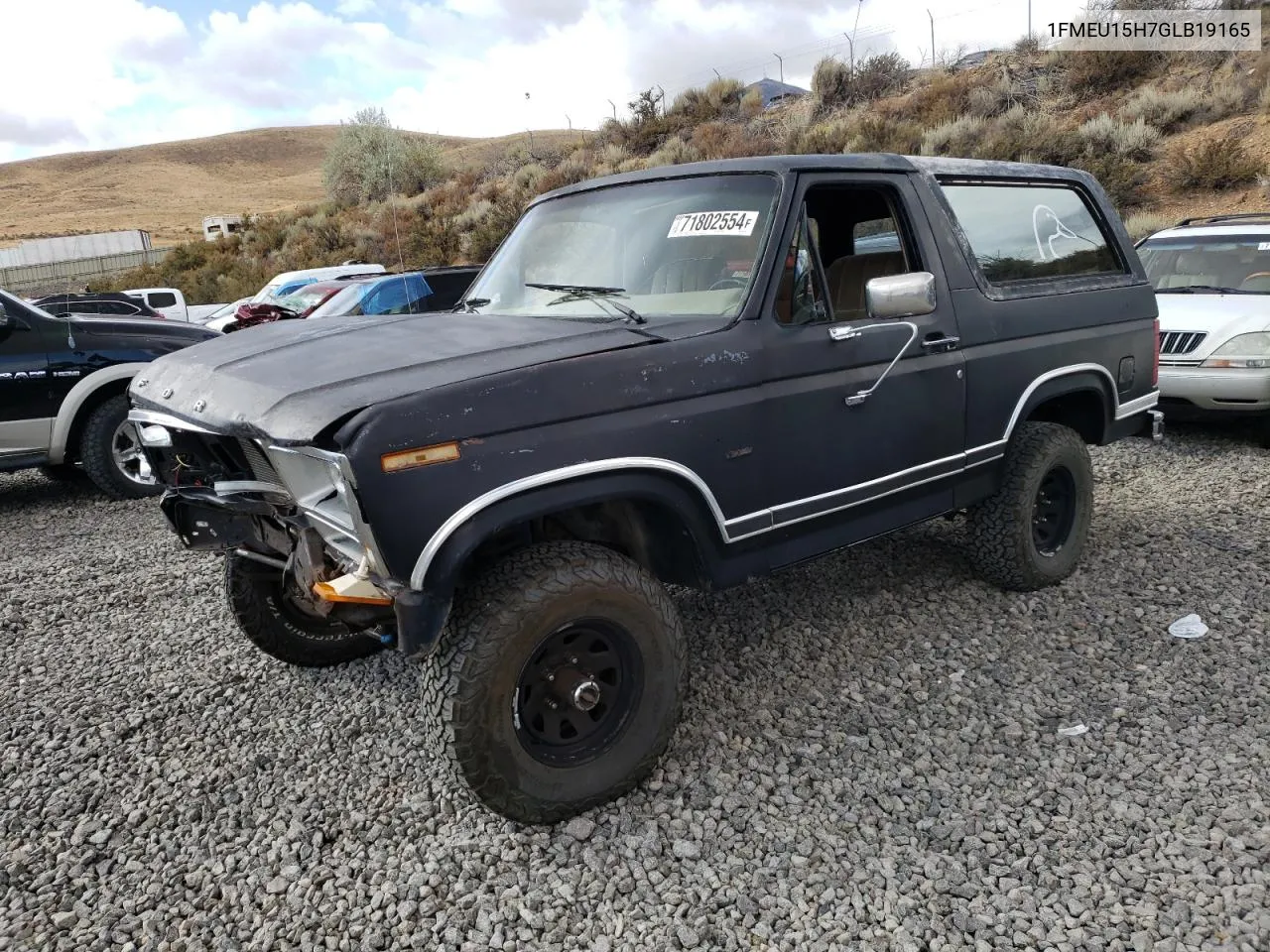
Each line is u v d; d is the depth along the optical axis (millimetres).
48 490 8031
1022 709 3475
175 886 2727
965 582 4672
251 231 35500
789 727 3408
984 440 3998
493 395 2549
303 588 2867
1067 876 2572
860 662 3900
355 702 3770
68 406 7027
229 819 3025
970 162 4203
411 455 2408
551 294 3596
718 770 3146
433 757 3312
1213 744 3168
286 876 2729
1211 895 2457
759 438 3119
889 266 3885
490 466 2525
